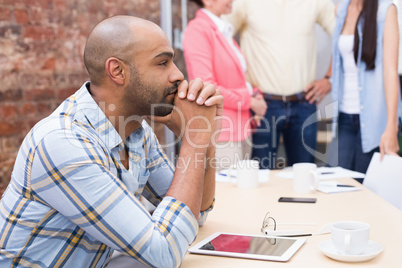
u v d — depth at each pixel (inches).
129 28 36.1
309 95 115.0
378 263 34.6
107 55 36.0
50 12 114.6
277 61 114.3
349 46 105.7
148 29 36.6
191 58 101.2
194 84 39.4
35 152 33.1
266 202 56.7
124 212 33.4
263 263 35.5
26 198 34.4
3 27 106.4
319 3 111.0
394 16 101.3
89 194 32.8
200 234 44.1
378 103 104.7
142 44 36.0
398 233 42.2
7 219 34.8
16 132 110.0
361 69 105.0
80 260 36.3
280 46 114.1
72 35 119.2
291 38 113.6
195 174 38.1
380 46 102.8
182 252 35.4
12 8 107.7
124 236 33.3
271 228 45.2
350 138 109.5
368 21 102.6
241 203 56.7
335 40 108.1
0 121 107.2
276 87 114.6
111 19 37.1
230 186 67.8
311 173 61.9
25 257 35.0
